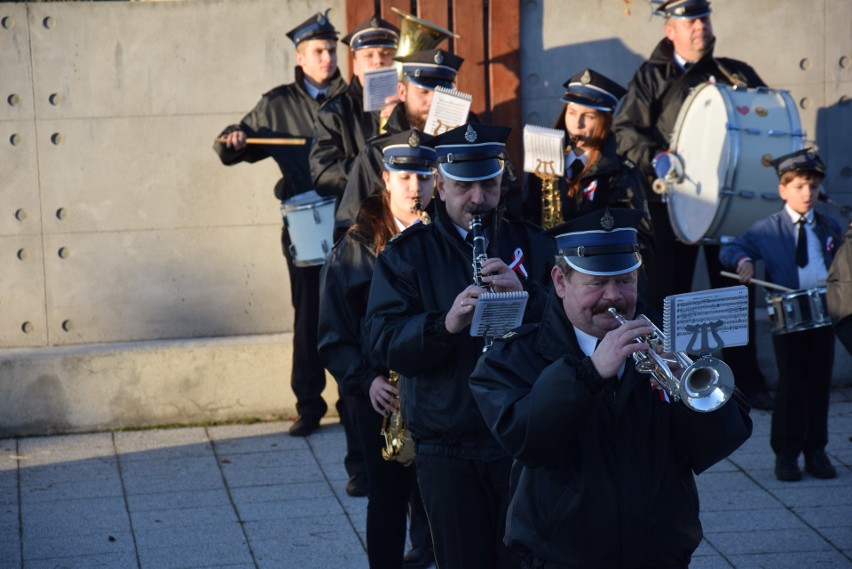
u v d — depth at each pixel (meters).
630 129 10.13
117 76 10.33
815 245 8.86
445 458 5.67
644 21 10.70
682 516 4.43
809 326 8.23
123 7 10.29
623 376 4.43
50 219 10.34
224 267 10.56
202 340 10.37
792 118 9.40
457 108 7.50
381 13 10.49
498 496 5.64
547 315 4.52
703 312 3.90
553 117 10.72
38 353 9.95
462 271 5.80
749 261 8.75
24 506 8.18
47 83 10.27
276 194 10.09
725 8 10.80
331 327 6.66
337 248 6.74
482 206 5.74
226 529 7.76
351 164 9.10
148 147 10.41
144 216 10.45
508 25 10.49
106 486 8.58
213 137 10.45
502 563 5.63
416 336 5.50
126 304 10.48
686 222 9.71
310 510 8.09
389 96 8.59
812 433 8.57
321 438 9.66
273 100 10.00
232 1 10.39
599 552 4.36
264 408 10.13
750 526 7.73
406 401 5.82
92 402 9.89
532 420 4.18
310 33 9.79
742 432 4.41
